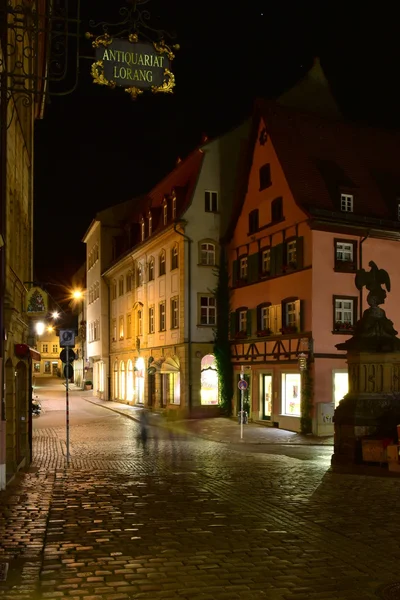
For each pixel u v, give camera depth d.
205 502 11.09
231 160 39.06
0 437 12.45
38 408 40.94
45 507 10.65
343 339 29.53
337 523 9.41
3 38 10.57
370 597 6.29
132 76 8.84
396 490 12.23
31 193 20.86
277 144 32.53
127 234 52.91
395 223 31.38
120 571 7.09
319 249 29.36
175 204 39.38
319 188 31.31
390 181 34.28
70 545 8.17
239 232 36.50
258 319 33.88
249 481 13.55
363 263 30.45
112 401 55.62
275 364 32.03
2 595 6.32
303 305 29.70
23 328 16.80
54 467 16.41
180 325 37.81
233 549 7.98
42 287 18.00
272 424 31.97
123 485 13.05
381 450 14.97
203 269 37.88
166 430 30.73
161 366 39.56
